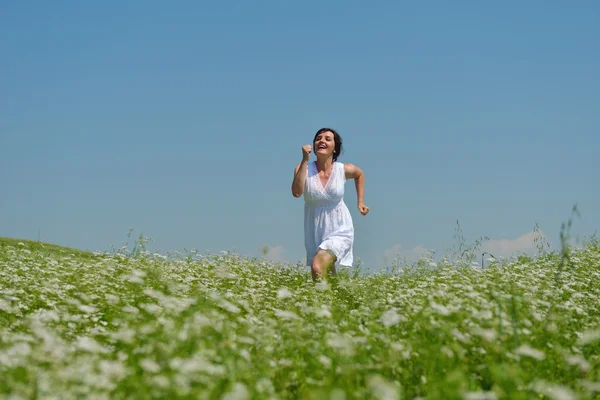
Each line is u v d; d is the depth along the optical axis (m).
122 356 4.03
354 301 7.63
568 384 4.36
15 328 5.65
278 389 4.02
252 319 5.38
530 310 5.77
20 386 3.37
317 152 9.73
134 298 6.91
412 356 4.44
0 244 14.02
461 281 8.04
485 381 4.20
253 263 12.52
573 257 10.88
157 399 3.26
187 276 8.88
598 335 4.57
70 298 6.64
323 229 9.62
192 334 4.26
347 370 3.82
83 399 3.31
